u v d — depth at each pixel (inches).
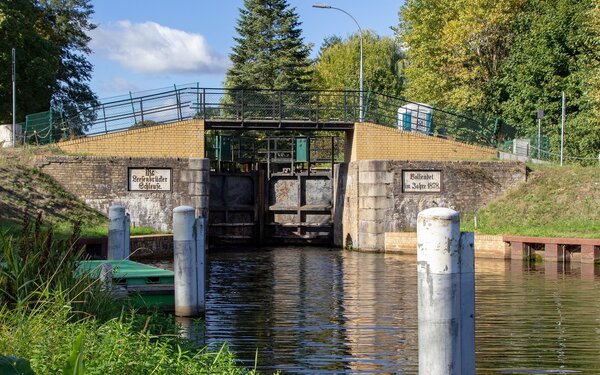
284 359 471.8
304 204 1448.1
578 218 1178.0
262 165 1471.5
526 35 1780.3
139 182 1198.3
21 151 1215.6
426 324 282.4
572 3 1712.6
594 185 1224.8
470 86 1871.3
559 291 756.0
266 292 766.5
